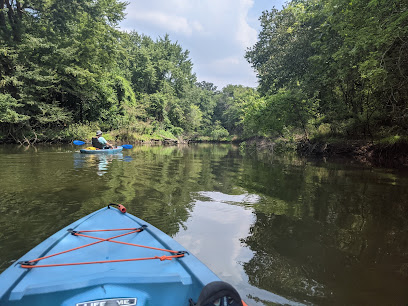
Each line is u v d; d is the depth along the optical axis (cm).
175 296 214
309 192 660
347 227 435
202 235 393
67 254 264
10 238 365
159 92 4406
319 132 1802
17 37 2027
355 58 1127
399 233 413
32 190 603
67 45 2161
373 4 831
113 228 336
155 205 523
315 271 302
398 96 1182
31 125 2108
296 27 1927
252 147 2808
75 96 2555
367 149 1411
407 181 810
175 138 3772
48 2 2039
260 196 615
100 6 2309
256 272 298
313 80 1582
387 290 271
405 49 904
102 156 1259
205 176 854
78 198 548
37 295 189
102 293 200
